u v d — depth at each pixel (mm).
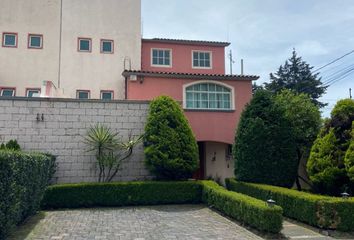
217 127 18047
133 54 21453
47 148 13492
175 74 18031
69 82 20453
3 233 7105
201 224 9703
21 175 7777
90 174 13711
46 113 13625
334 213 8836
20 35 20359
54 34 20750
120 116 14211
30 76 20094
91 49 21016
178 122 13586
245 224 9461
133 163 14078
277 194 10938
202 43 22453
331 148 11391
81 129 13820
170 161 13000
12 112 13398
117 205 12484
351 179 10359
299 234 8844
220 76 18344
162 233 8594
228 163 18172
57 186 12078
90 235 8328
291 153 13320
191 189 13102
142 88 17844
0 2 20453
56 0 21094
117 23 21609
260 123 13250
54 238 8016
